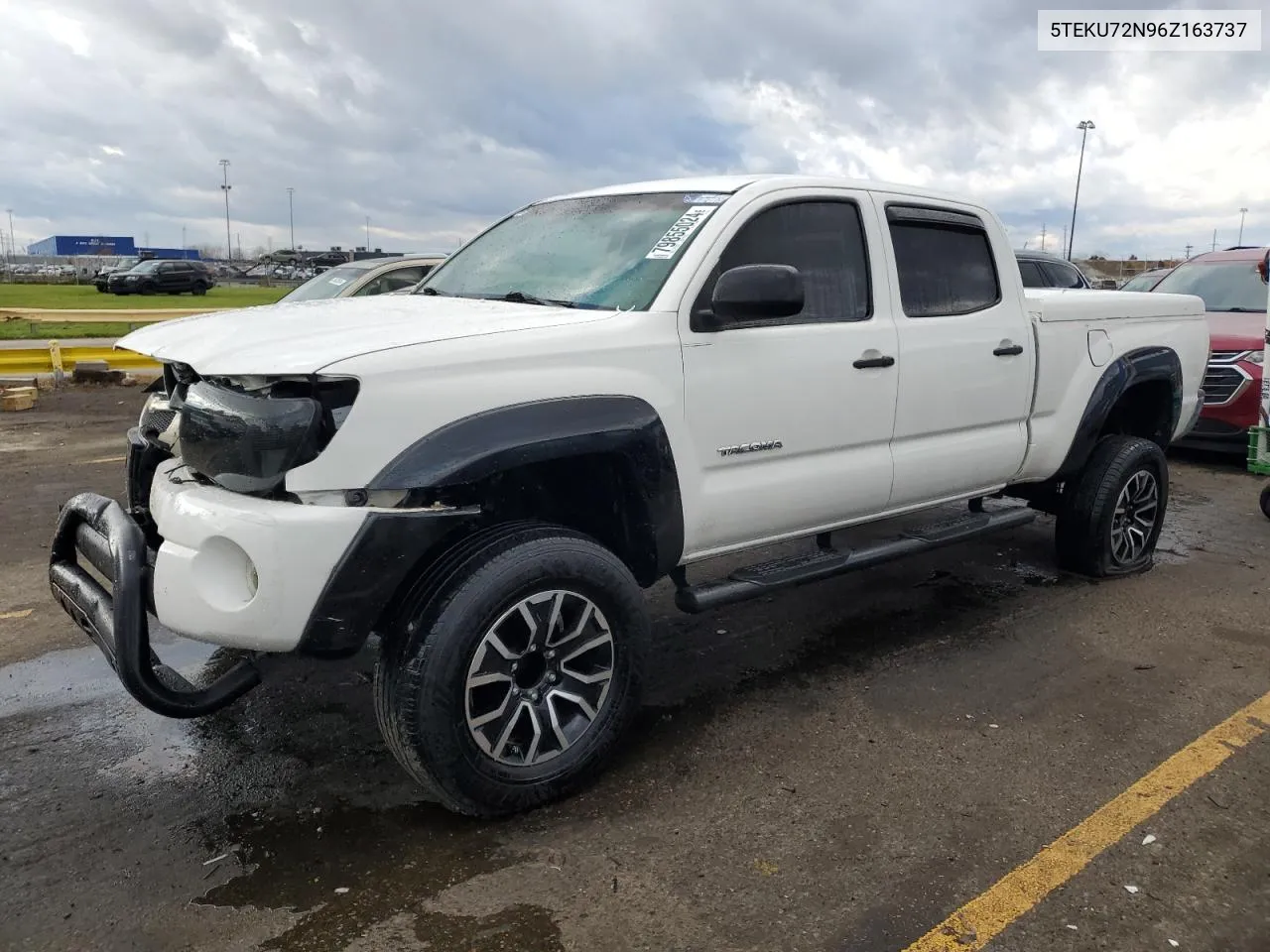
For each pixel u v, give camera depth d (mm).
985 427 4695
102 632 2877
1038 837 3018
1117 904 2699
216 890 2723
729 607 5090
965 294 4574
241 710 3830
